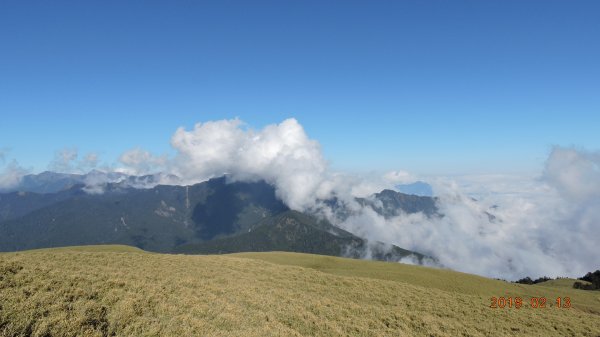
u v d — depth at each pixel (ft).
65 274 76.84
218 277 125.59
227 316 72.74
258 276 147.95
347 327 89.56
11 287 63.77
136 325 59.31
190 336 59.52
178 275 116.67
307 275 165.37
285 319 83.76
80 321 55.83
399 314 112.47
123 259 142.82
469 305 148.05
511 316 138.00
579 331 126.93
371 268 241.14
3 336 48.55
